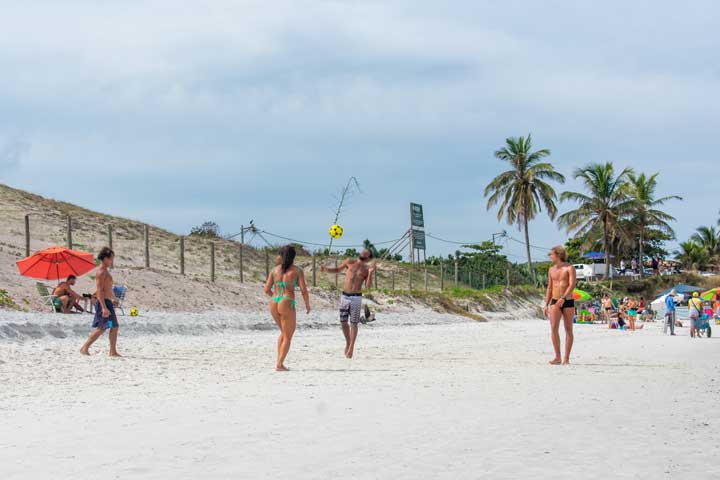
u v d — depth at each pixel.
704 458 5.03
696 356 14.91
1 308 20.67
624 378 10.12
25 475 4.50
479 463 4.85
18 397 7.99
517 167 66.12
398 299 39.03
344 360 13.12
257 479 4.43
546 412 6.95
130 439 5.63
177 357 13.24
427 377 10.09
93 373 10.42
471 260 63.22
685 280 80.69
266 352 14.84
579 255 88.50
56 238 41.78
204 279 32.69
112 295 13.13
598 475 4.55
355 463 4.85
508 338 21.75
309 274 46.50
